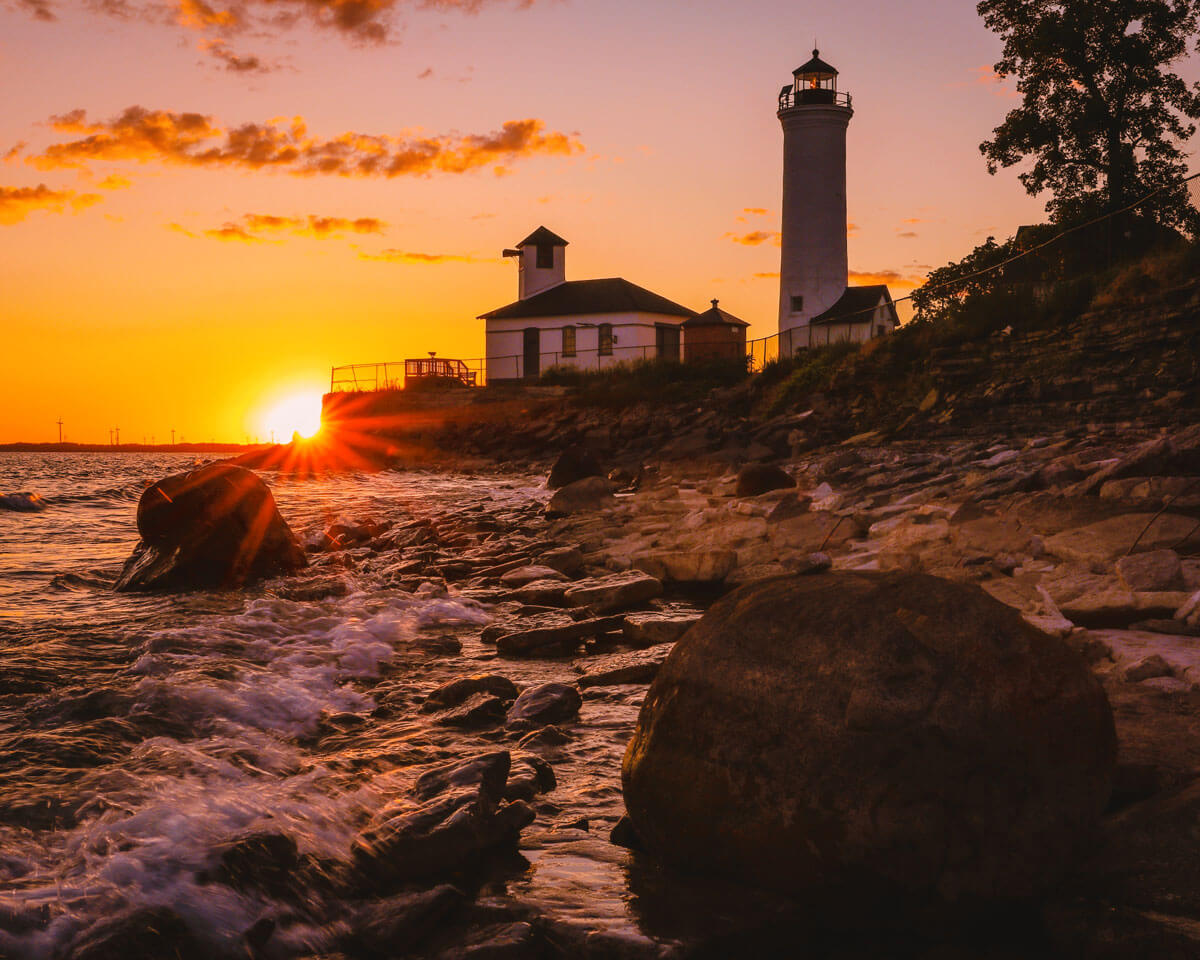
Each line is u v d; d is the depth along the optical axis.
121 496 30.22
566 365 56.88
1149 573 6.61
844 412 29.03
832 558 9.84
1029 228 33.53
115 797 3.83
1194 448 9.65
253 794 3.91
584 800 4.07
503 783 3.87
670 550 11.36
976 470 15.66
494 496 25.72
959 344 25.55
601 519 15.03
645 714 3.49
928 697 2.92
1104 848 3.08
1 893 2.96
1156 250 21.75
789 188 50.72
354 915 2.98
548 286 62.38
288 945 2.85
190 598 9.78
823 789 2.93
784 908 2.99
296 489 30.44
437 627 8.20
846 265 50.59
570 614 8.32
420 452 46.62
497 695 5.73
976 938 2.94
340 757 4.55
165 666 6.19
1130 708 4.52
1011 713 2.92
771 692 3.10
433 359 59.72
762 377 36.81
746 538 11.28
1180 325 19.20
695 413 37.56
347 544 15.60
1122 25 32.47
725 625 3.35
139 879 3.05
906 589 3.21
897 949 2.97
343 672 6.39
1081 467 11.99
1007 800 2.89
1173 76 32.59
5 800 3.77
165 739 4.68
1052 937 2.82
